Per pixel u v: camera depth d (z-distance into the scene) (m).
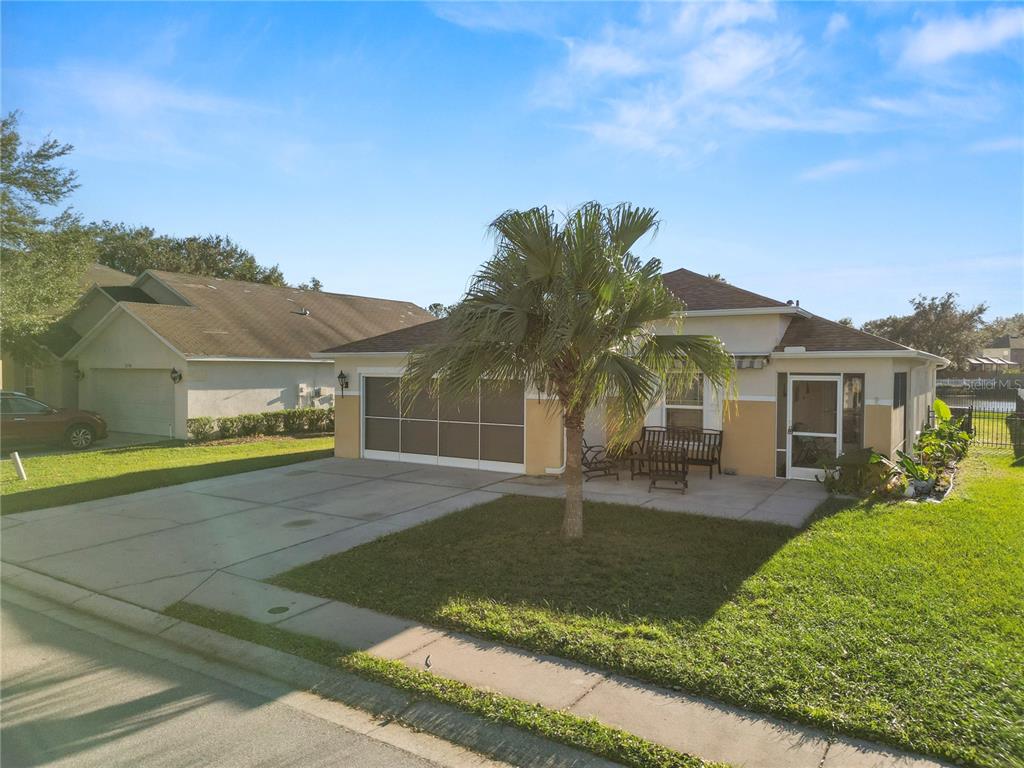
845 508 9.75
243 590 6.73
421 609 5.96
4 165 20.61
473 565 7.19
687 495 11.01
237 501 11.09
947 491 11.05
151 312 21.33
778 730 3.97
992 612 5.53
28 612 6.46
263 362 21.98
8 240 20.66
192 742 4.06
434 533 8.63
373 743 4.04
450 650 5.20
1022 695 4.19
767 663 4.69
